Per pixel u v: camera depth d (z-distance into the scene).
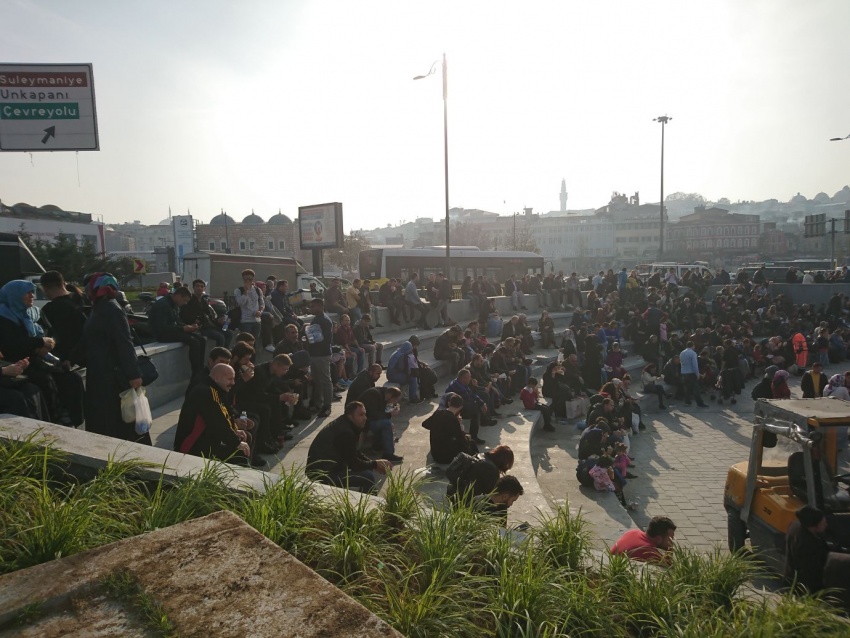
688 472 12.27
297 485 3.72
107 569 2.33
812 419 6.27
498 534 3.72
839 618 3.41
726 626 3.21
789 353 22.88
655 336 21.78
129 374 5.09
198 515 3.32
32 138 14.34
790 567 5.62
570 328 19.78
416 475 4.14
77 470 3.70
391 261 29.30
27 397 4.89
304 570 2.37
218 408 5.04
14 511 2.96
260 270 26.23
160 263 58.44
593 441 10.54
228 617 2.06
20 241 9.38
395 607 2.78
